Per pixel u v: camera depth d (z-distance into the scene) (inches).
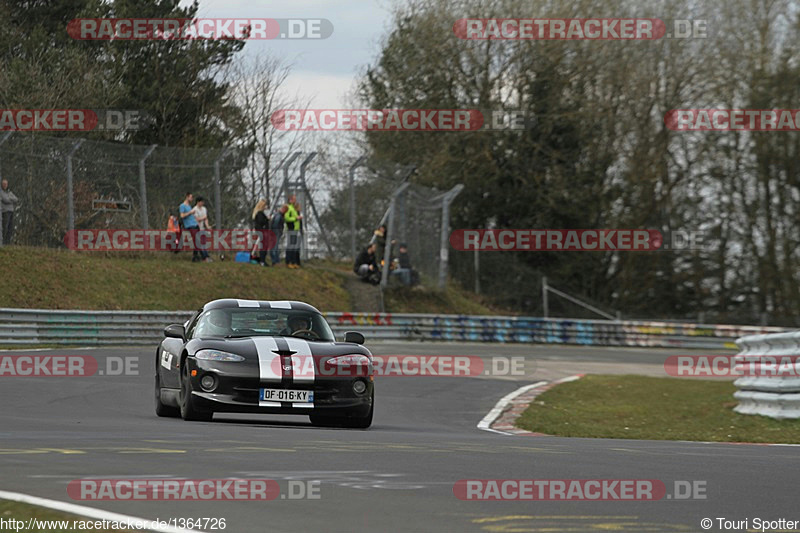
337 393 1342.3
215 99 5270.7
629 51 5516.7
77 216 3464.6
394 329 3831.2
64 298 3216.0
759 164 5753.0
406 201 4298.7
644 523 636.1
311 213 4116.6
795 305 5748.0
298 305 1499.8
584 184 5497.1
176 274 3619.6
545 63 5413.4
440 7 5472.4
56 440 1024.2
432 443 1138.7
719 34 5669.3
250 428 1275.8
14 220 3363.7
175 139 5059.1
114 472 770.8
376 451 991.0
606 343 4389.8
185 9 5177.2
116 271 3472.0
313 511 642.2
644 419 1841.8
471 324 4030.5
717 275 5831.7
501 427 1706.4
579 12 5511.8
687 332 4532.5
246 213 3895.2
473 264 4955.7
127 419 1405.0
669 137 5669.3
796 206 5728.3
